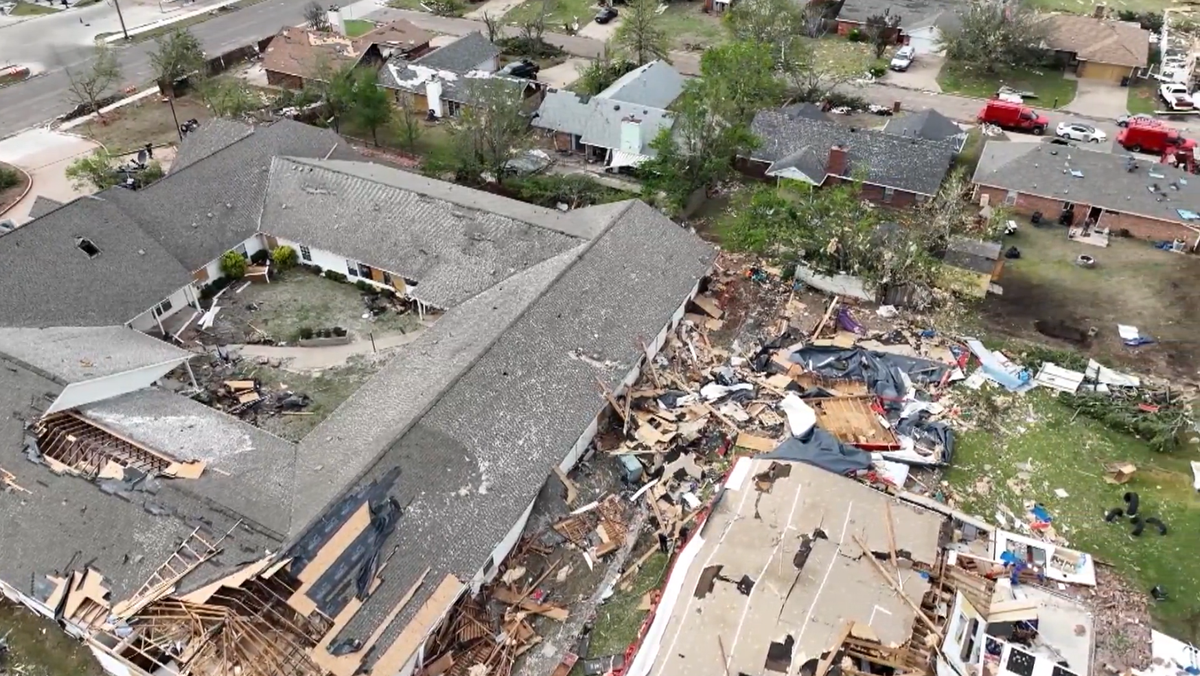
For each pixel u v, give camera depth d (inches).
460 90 3078.2
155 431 1539.1
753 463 1569.9
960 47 3331.7
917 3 3745.1
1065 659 1311.5
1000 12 3321.9
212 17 4084.6
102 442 1489.9
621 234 2000.5
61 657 1354.6
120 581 1309.1
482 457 1476.4
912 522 1432.1
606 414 1734.7
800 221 2245.3
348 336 2016.5
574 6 4205.2
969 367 1900.8
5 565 1366.9
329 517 1314.0
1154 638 1348.4
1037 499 1599.4
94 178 2593.5
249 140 2407.7
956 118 3068.4
